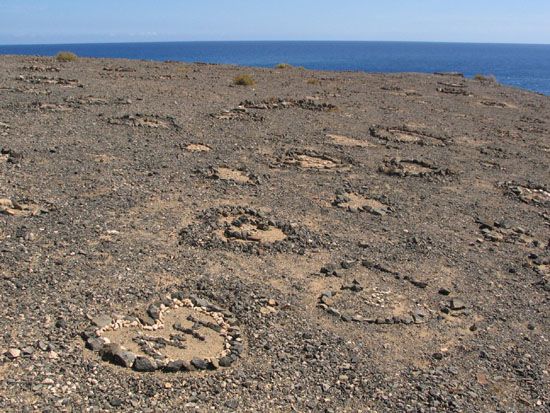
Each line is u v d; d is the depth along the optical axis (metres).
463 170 24.05
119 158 19.80
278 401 8.62
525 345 11.19
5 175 16.58
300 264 13.38
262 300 11.47
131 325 9.97
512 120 39.22
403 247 15.12
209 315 10.77
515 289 13.59
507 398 9.47
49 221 13.78
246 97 35.94
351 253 14.33
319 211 17.03
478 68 181.50
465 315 12.06
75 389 8.11
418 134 30.36
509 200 20.78
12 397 7.69
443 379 9.73
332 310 11.42
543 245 16.64
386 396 9.09
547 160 28.02
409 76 64.38
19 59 50.03
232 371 9.13
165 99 32.38
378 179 21.27
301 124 29.16
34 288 10.63
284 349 10.00
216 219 15.29
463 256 15.09
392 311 11.82
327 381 9.26
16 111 25.22
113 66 49.53
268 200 17.44
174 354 9.32
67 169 17.89
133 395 8.23
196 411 8.12
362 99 40.69
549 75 153.25
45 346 8.91
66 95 30.27
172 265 12.43
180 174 18.83
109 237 13.34
